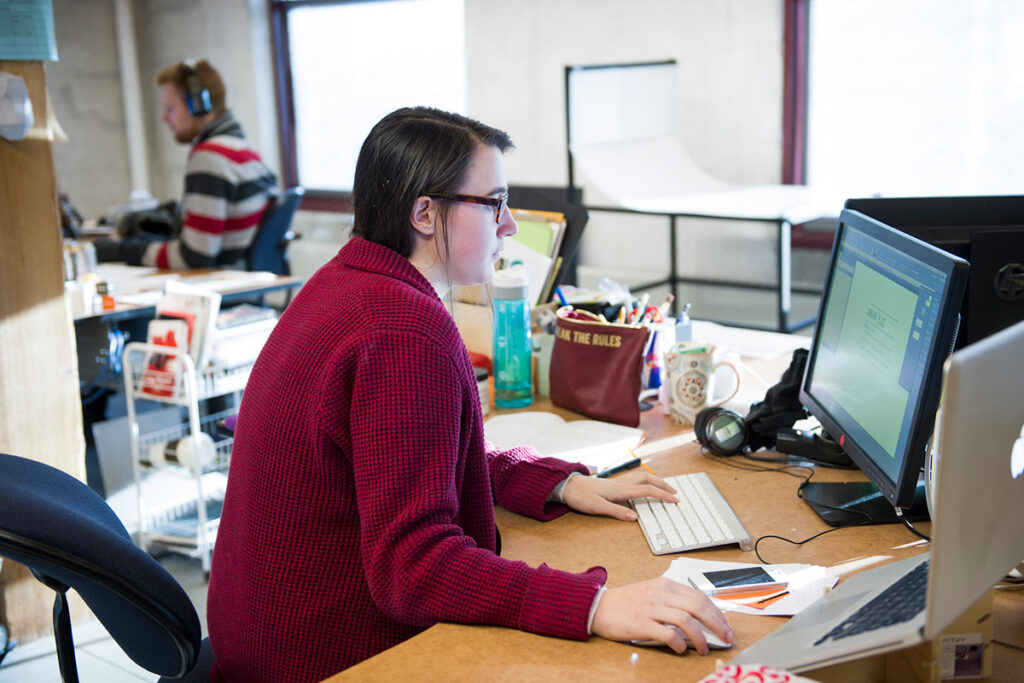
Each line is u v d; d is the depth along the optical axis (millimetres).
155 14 6922
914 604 877
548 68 5305
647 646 1030
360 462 1046
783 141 4625
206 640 1437
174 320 2691
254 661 1160
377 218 1172
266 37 6402
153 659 1196
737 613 1104
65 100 6988
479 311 2039
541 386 2008
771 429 1630
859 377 1389
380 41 6016
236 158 3963
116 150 7234
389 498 1035
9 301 2314
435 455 1057
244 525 1156
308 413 1081
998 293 1468
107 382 3787
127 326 3904
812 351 1610
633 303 2066
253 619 1149
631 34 4961
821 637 903
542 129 5418
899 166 4367
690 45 4785
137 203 5371
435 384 1062
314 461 1095
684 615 1012
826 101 4523
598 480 1428
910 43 4223
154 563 1109
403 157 1150
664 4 4812
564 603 1038
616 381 1765
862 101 4418
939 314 1131
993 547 931
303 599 1121
